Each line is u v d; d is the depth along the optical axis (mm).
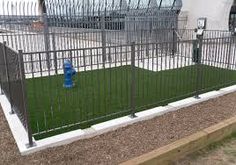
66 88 7152
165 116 5352
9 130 4789
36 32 12141
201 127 4836
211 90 6773
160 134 4602
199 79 6352
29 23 12734
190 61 8125
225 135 4863
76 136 4453
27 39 11688
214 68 7445
